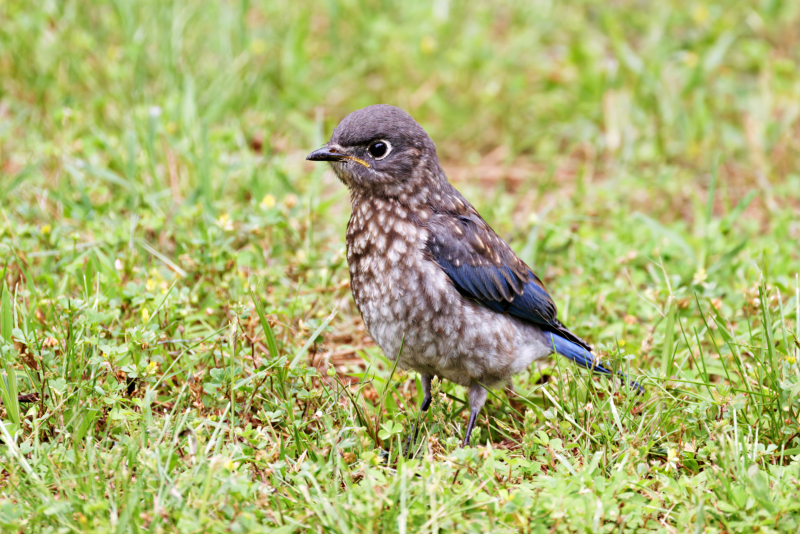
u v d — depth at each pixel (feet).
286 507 26.58
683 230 47.19
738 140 57.88
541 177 54.75
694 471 29.32
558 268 43.91
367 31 63.82
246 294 35.81
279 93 58.65
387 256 32.37
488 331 32.45
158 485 26.27
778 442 30.19
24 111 52.85
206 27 61.93
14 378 29.25
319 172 50.52
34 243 39.78
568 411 32.12
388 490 25.98
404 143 32.83
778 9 68.69
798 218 48.65
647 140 57.36
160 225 40.16
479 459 28.40
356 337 39.09
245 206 45.93
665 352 33.65
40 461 26.71
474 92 60.39
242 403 31.53
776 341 35.19
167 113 51.16
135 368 30.09
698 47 64.49
